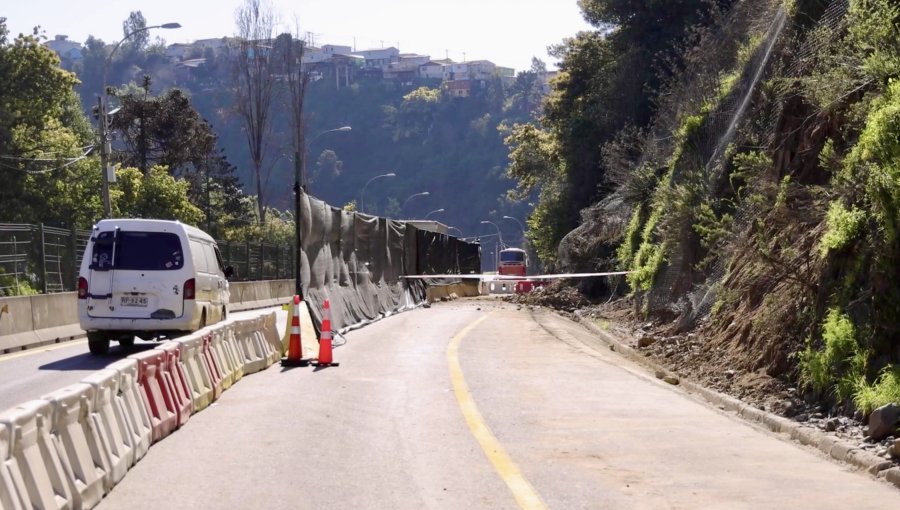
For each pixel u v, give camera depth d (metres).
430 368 15.48
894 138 10.46
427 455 8.73
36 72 56.97
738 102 21.38
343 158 185.62
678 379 13.82
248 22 79.75
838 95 13.52
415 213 173.62
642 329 21.31
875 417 8.67
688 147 23.64
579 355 17.59
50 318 22.58
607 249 36.62
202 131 75.81
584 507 6.89
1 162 54.19
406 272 35.38
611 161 32.41
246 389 12.96
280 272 52.31
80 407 7.00
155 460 8.48
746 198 17.66
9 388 13.65
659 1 43.53
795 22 18.59
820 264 11.66
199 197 77.06
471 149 181.38
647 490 7.39
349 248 25.09
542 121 55.91
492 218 167.50
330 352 15.87
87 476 6.79
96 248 17.34
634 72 44.06
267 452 8.84
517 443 9.30
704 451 8.91
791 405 10.59
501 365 15.94
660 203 23.12
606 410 11.32
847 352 10.20
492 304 41.22
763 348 12.73
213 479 7.78
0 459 5.27
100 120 33.00
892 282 9.80
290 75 80.25
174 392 10.16
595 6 47.56
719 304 16.44
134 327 17.17
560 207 47.94
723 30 25.23
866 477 7.83
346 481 7.73
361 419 10.65
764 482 7.64
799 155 15.55
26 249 26.88
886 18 12.92
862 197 11.27
